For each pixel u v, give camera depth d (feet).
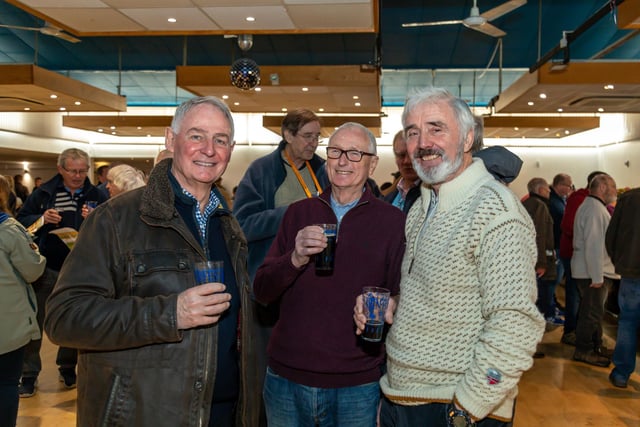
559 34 32.83
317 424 6.28
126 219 4.79
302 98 31.53
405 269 5.61
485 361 4.67
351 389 6.16
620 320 13.41
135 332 4.32
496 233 4.79
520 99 28.60
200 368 4.69
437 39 34.99
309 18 18.72
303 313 6.29
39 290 12.25
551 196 21.94
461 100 5.29
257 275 6.59
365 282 6.25
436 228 5.22
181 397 4.61
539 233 17.12
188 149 4.96
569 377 14.25
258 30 20.22
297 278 6.36
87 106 34.04
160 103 54.19
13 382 8.48
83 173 12.84
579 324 15.57
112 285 4.65
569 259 17.34
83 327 4.32
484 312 4.88
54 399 12.31
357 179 6.47
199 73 27.48
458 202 5.16
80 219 12.87
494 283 4.74
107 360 4.60
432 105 5.20
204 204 5.36
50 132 49.42
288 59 38.99
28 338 8.59
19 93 29.25
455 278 4.99
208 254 5.22
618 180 50.03
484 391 4.68
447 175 5.16
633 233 12.82
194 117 4.99
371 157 6.59
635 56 34.83
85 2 17.20
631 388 13.41
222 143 5.09
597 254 14.67
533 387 13.51
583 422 11.40
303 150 8.77
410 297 5.33
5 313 8.32
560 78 24.25
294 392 6.33
